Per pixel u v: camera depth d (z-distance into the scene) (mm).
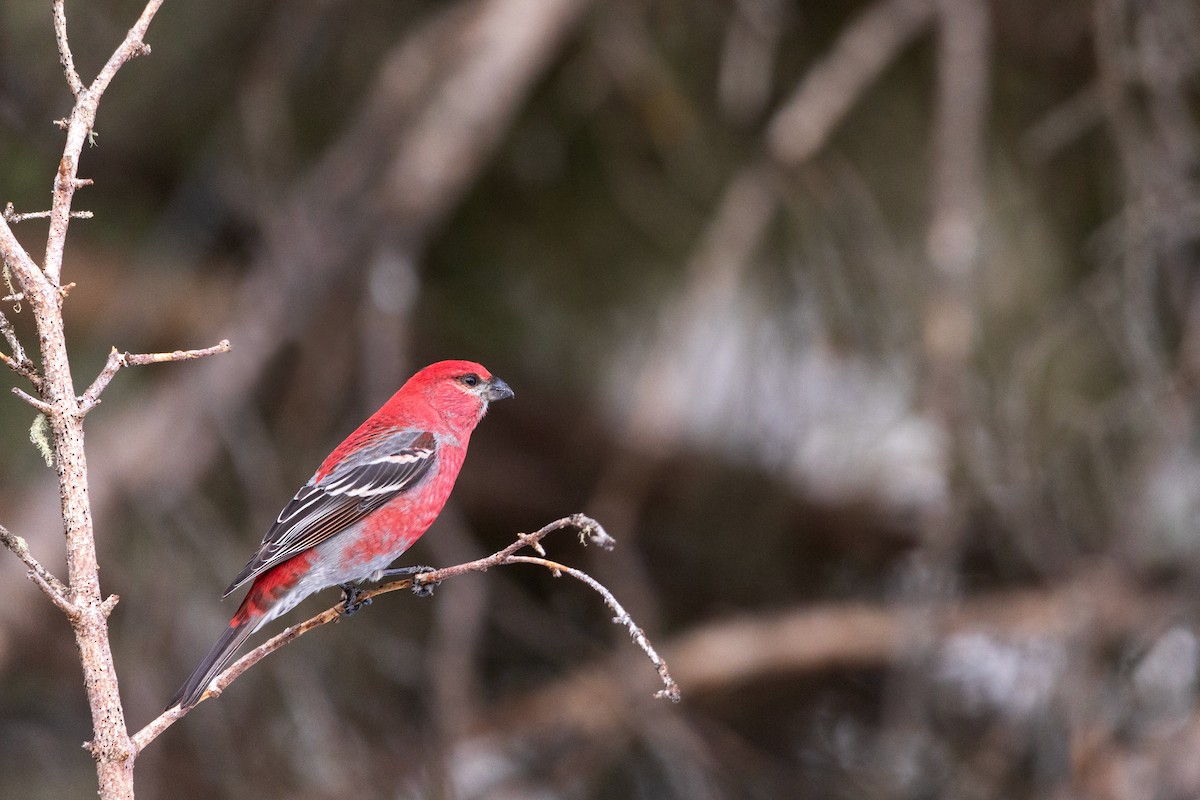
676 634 13688
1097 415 11250
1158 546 11875
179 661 10945
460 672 11047
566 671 13305
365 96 12781
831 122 11766
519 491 14141
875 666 13484
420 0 12898
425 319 13047
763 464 12625
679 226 12703
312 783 10891
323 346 12141
